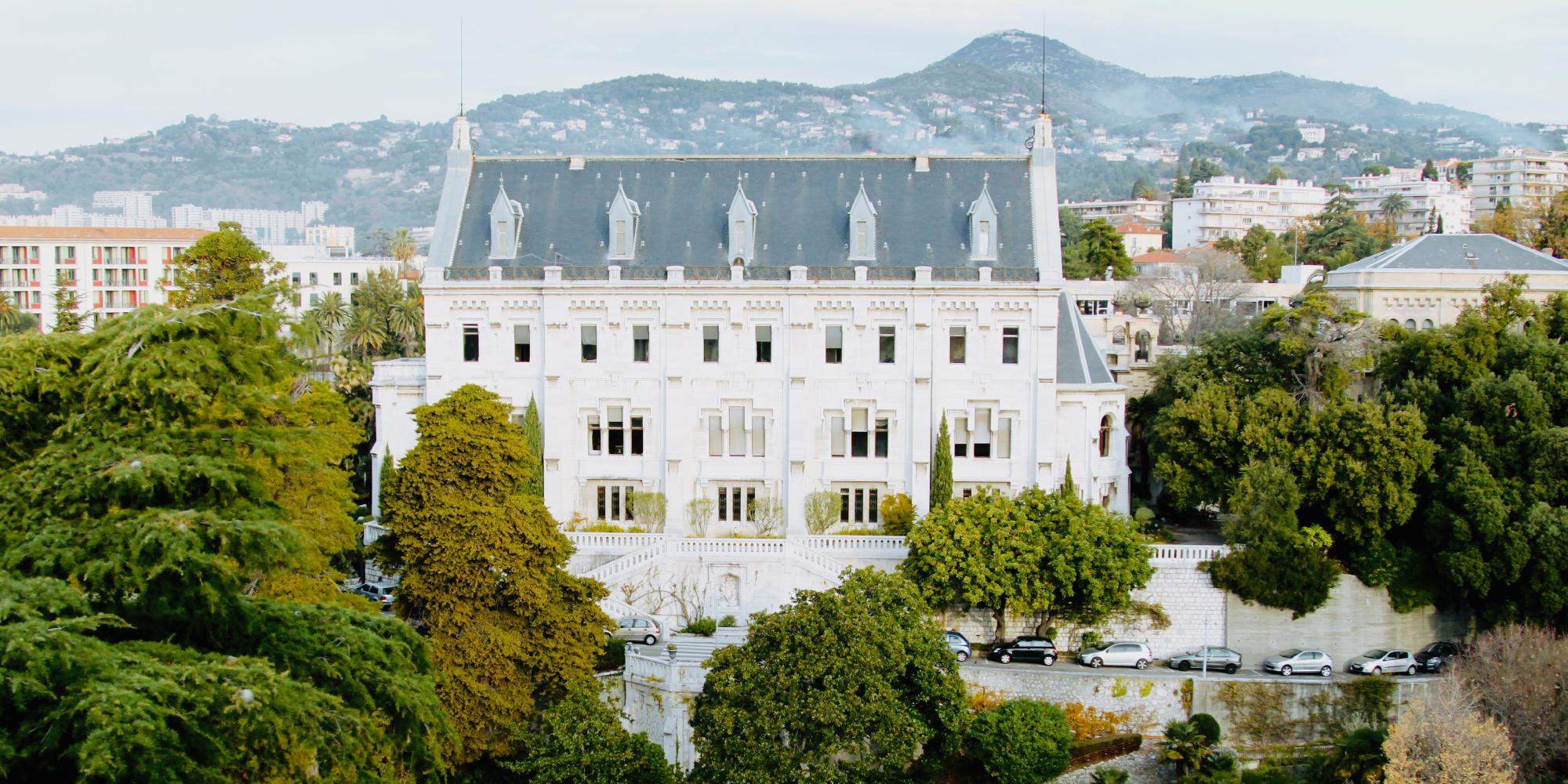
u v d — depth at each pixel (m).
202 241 86.38
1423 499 78.94
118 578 35.59
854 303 84.00
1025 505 76.06
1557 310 90.69
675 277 84.19
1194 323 130.88
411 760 44.59
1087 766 70.12
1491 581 75.38
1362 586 78.00
